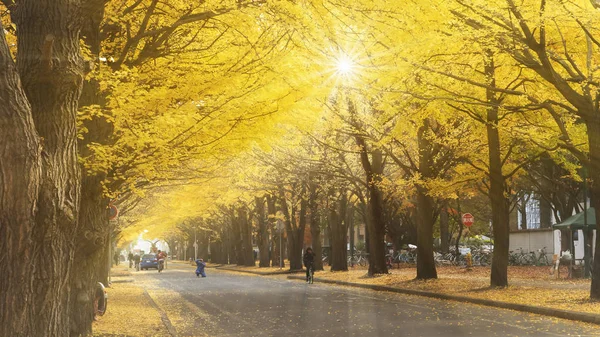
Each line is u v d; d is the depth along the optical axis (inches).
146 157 453.4
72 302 458.9
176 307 815.7
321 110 509.7
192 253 4579.2
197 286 1344.7
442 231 2159.2
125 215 1702.8
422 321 616.4
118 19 399.2
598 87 674.2
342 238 1712.6
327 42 405.7
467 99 796.6
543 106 705.0
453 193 1206.3
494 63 754.8
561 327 563.2
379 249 1386.6
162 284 1457.9
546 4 601.6
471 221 1374.3
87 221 456.8
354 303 842.8
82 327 462.6
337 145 1207.6
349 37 410.9
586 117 698.8
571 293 812.6
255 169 1179.3
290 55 429.1
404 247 2393.0
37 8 250.8
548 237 1839.3
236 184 1317.7
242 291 1138.0
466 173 1065.5
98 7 257.3
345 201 1702.8
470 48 646.5
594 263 722.2
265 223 2429.9
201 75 437.7
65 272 251.8
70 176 257.0
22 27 253.1
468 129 1020.5
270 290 1154.7
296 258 1925.4
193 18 397.7
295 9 364.2
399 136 911.7
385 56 511.2
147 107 435.5
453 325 581.0
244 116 442.6
